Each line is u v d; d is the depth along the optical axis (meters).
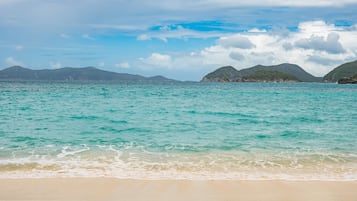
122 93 53.19
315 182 9.03
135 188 8.38
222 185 8.72
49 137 15.27
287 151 13.16
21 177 9.26
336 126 19.55
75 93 49.44
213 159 11.85
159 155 12.34
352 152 13.05
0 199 7.32
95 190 8.14
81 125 18.73
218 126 19.27
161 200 7.42
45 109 25.91
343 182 9.05
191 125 19.47
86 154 12.30
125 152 12.73
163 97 44.72
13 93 46.53
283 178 9.53
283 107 31.25
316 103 36.78
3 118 20.70
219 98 44.38
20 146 13.39
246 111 27.11
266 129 18.34
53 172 9.89
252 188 8.45
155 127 18.61
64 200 7.33
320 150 13.38
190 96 48.09
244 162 11.48
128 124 19.45
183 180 9.20
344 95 56.22
